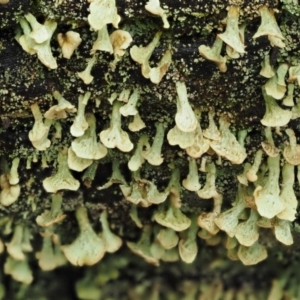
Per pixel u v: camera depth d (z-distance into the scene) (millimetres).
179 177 339
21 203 349
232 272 392
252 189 333
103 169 338
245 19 306
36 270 389
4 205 339
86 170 335
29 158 333
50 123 321
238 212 332
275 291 391
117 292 399
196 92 316
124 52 305
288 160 320
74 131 315
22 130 328
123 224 363
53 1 302
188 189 329
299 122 321
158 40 309
